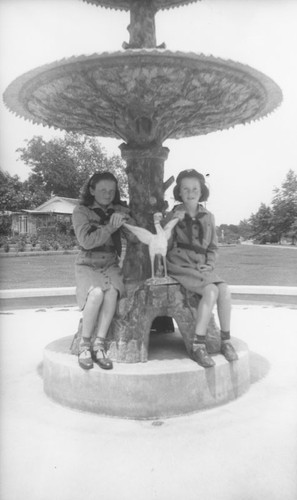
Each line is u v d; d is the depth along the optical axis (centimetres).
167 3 439
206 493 248
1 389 406
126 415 343
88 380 353
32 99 397
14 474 266
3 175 6738
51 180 6956
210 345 393
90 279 379
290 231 7606
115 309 384
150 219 420
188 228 397
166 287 389
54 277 1592
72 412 355
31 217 5538
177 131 456
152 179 424
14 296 834
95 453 290
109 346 377
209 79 347
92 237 380
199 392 352
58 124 452
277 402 368
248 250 4300
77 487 251
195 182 392
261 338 586
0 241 4294
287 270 1867
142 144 416
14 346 561
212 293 373
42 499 240
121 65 325
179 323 390
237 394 379
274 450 290
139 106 374
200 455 286
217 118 431
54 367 376
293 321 690
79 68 333
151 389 341
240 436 310
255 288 873
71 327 670
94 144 6906
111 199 404
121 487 253
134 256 426
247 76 360
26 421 338
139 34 429
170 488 251
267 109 445
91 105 384
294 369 452
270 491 248
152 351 404
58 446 299
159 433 316
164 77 337
